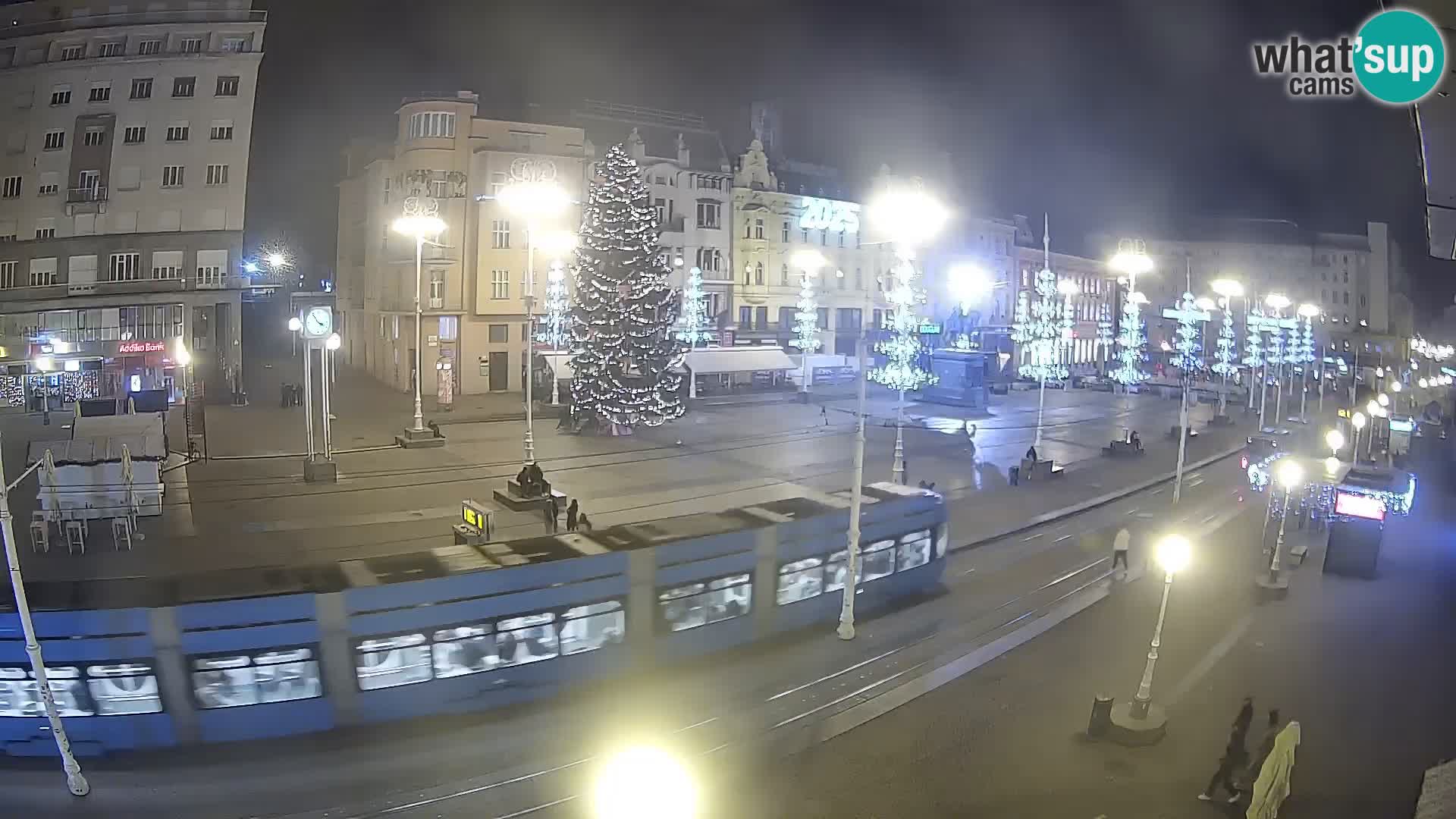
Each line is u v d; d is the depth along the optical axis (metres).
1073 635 22.11
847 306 78.19
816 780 15.02
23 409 52.12
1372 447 52.38
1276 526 34.28
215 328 57.38
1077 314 103.25
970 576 26.61
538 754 15.82
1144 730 16.44
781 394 66.38
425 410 54.22
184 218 56.66
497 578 17.25
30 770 15.17
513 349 62.66
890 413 60.50
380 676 16.44
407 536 28.17
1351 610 24.52
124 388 54.47
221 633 15.52
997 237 91.62
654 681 18.81
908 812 14.10
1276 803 13.77
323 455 36.38
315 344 77.12
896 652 20.61
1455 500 40.34
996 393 77.69
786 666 19.69
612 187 46.56
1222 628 22.88
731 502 33.62
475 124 60.28
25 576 23.86
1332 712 18.00
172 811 14.05
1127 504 37.62
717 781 14.94
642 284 47.28
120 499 26.98
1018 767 15.58
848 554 21.28
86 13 56.84
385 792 14.59
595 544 19.17
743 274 71.00
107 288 55.50
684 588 19.44
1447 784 14.96
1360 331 100.19
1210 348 107.00
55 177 55.72
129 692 15.34
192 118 56.81
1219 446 53.72
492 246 60.62
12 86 56.09
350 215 73.88
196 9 57.25
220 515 30.23
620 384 47.25
